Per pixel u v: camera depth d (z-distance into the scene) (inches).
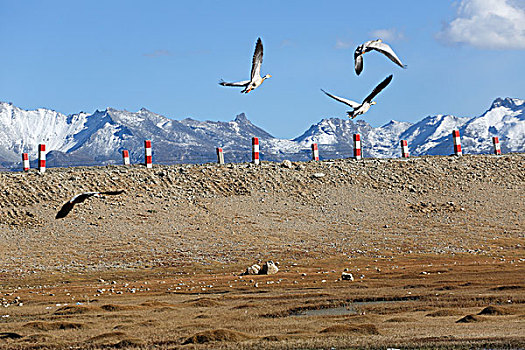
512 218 2723.9
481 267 2112.5
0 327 1412.4
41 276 2101.4
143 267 2233.0
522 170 3149.6
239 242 2474.2
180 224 2593.5
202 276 2114.9
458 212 2783.0
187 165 3129.9
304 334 1247.5
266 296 1734.7
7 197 2652.6
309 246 2460.6
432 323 1328.7
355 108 762.2
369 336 1206.3
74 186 2800.2
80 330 1368.1
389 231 2608.3
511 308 1443.2
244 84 778.8
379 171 3117.6
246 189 2903.5
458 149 3390.7
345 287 1846.7
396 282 1899.6
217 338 1221.7
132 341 1211.9
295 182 2984.7
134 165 3112.7
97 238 2448.3
